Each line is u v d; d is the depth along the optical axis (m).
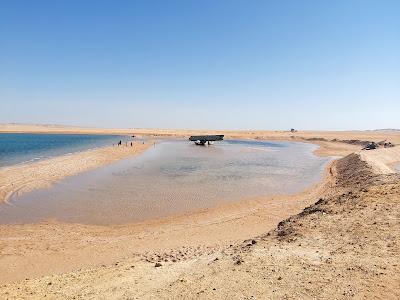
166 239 17.20
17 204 24.38
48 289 9.96
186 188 30.52
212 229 18.78
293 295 8.32
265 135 163.12
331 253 11.14
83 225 19.86
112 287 9.76
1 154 62.31
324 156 62.91
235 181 34.31
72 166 42.91
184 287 9.20
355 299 7.94
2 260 14.55
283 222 16.36
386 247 11.27
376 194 17.78
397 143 78.06
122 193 28.25
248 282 9.16
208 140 92.62
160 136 145.62
